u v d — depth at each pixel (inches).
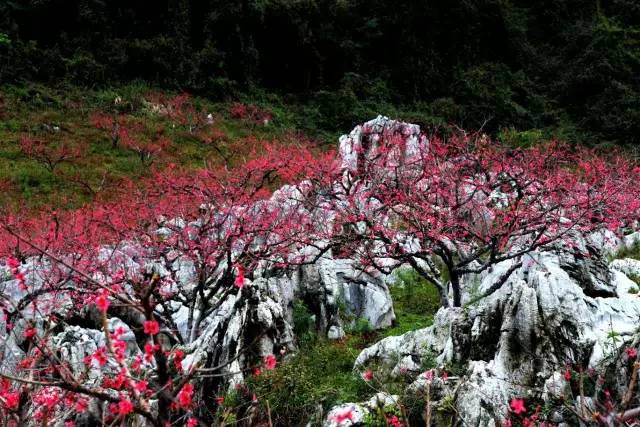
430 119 1972.2
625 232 938.7
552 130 2020.2
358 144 1004.6
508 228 613.0
